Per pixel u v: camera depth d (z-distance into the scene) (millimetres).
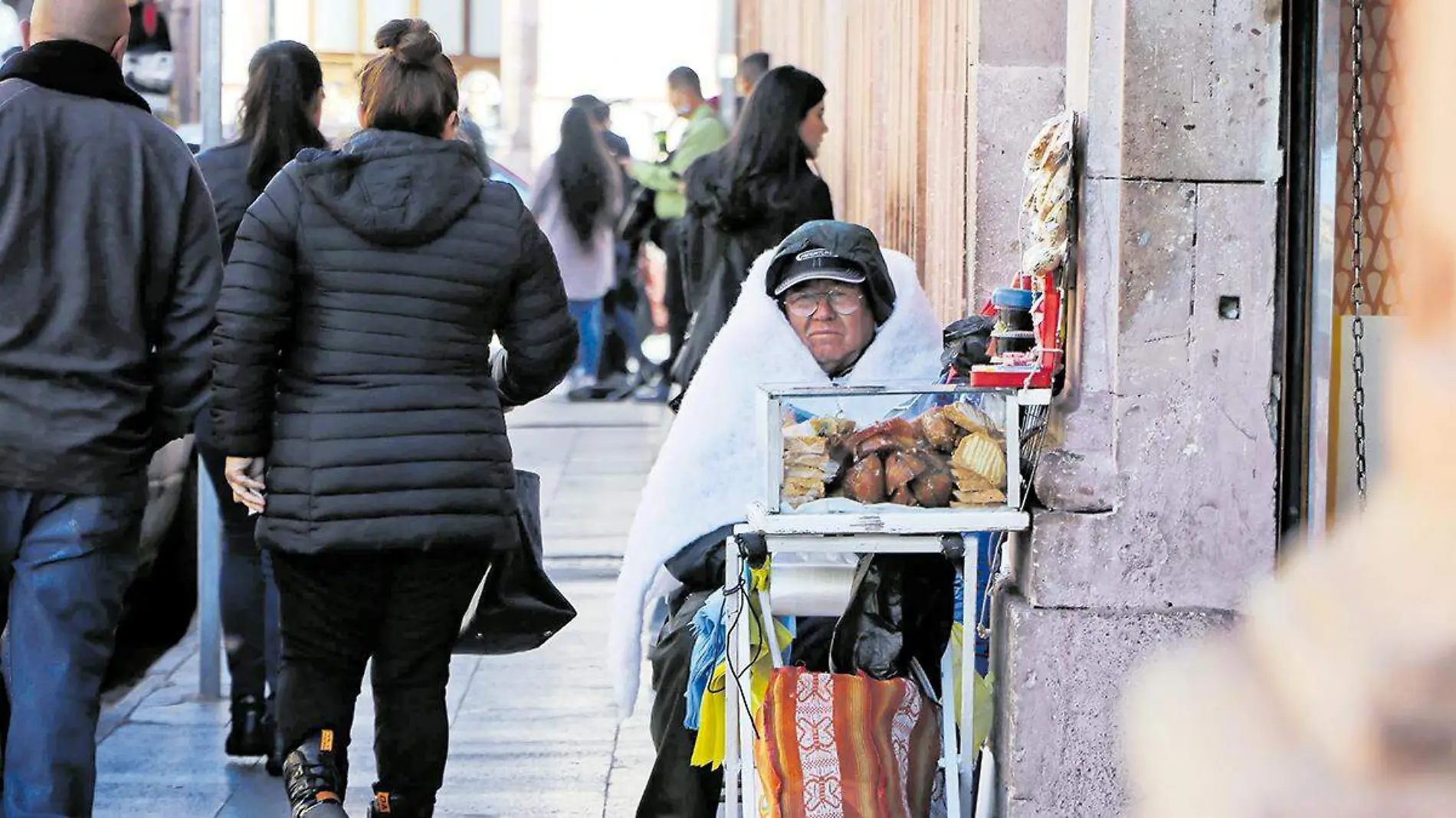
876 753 6605
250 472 7855
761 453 6848
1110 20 6934
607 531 17453
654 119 29094
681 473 7508
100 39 7734
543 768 10352
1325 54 6828
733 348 7637
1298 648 1631
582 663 12820
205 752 10688
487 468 7676
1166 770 1684
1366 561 1616
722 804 7602
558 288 7969
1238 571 7031
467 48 38500
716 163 12773
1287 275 6988
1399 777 1554
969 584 6660
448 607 7801
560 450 22484
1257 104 6914
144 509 8125
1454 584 1562
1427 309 1595
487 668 12727
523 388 8117
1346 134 6961
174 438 8164
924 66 12523
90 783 7766
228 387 7523
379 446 7496
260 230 7500
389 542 7465
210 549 11914
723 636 7133
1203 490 7012
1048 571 6984
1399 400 1619
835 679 6699
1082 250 7000
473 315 7680
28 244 7539
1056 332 6980
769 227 12688
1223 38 6887
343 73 32969
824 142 21938
